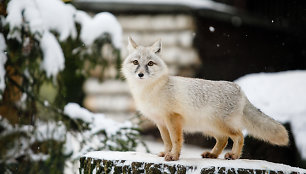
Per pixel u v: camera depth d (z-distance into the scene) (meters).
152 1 20.31
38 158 9.98
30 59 9.27
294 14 23.03
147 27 20.97
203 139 18.44
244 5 23.94
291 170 6.72
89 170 7.19
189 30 20.84
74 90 18.36
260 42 23.94
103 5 20.53
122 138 10.95
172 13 20.84
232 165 6.59
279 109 12.09
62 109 10.37
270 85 13.48
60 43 10.71
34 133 9.73
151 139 20.09
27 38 9.16
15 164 9.82
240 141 7.88
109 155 7.37
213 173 6.40
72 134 10.56
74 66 11.66
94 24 11.19
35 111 9.77
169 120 7.63
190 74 21.14
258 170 6.49
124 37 20.94
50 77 9.33
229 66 22.84
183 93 7.64
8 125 10.21
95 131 10.84
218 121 7.81
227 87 8.12
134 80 8.01
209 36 21.95
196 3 20.67
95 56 11.42
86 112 11.10
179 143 7.54
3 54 9.16
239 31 23.12
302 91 12.52
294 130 11.39
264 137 8.42
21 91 9.71
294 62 24.77
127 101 20.70
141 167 6.71
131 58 8.27
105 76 19.98
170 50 20.84
